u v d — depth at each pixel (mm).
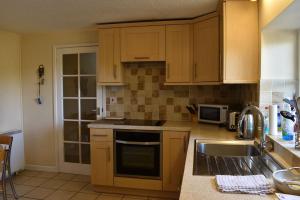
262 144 1842
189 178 1288
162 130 2857
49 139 3818
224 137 2297
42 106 3818
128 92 3535
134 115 3535
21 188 3184
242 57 2293
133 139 2934
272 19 1753
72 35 3627
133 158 2967
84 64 3619
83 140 3680
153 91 3457
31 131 3885
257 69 2264
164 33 3055
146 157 2930
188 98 3361
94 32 3547
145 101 3490
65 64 3697
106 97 3600
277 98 2119
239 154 2078
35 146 3877
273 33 2119
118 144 2986
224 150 2107
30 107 3869
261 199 1033
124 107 3557
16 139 3645
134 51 3137
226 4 2299
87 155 3668
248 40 2281
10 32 3668
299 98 1534
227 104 3070
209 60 2807
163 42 3061
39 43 3771
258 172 1396
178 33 3021
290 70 2104
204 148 2123
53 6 2555
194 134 2455
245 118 2209
